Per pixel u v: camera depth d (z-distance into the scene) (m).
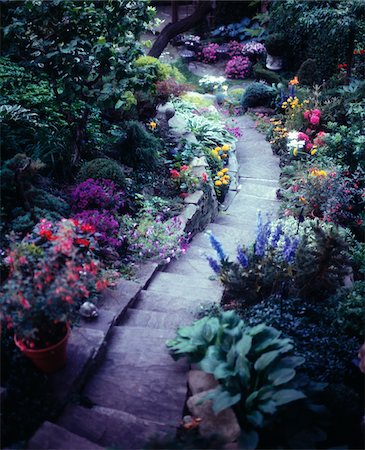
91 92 5.91
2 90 6.48
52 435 3.10
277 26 12.98
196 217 6.91
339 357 4.06
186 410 3.54
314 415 3.39
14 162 4.84
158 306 4.74
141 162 7.38
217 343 3.62
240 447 3.10
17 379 3.40
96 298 4.54
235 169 9.53
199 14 12.42
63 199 5.78
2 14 5.66
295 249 4.69
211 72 14.79
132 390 3.64
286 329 4.21
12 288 3.25
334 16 10.30
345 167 7.73
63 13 5.57
